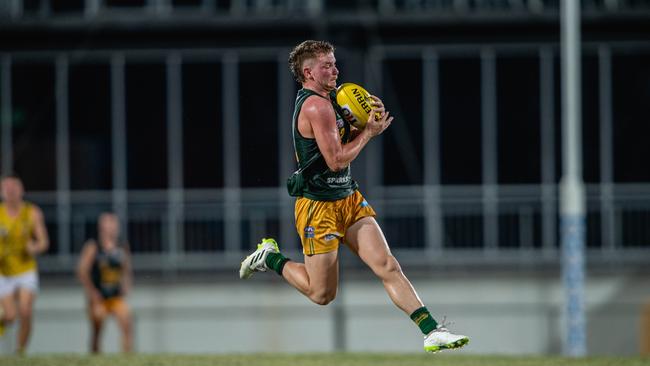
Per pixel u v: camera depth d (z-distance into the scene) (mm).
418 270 81625
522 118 86875
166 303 75938
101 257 58750
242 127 87000
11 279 53469
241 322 75625
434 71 86125
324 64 26812
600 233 86188
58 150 86500
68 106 86750
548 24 84062
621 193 86625
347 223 27578
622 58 86438
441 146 87125
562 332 76000
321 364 38250
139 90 87000
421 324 26922
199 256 85500
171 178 87062
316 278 27766
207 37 84562
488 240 86375
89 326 75625
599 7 85500
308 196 27344
